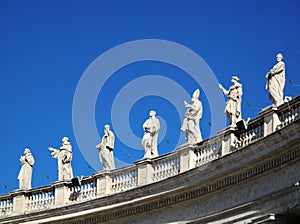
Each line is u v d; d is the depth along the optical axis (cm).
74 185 5684
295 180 4306
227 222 4662
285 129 4281
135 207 5200
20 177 5953
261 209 4462
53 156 5841
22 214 5750
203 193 4834
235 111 4856
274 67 4634
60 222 5600
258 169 4522
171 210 5031
